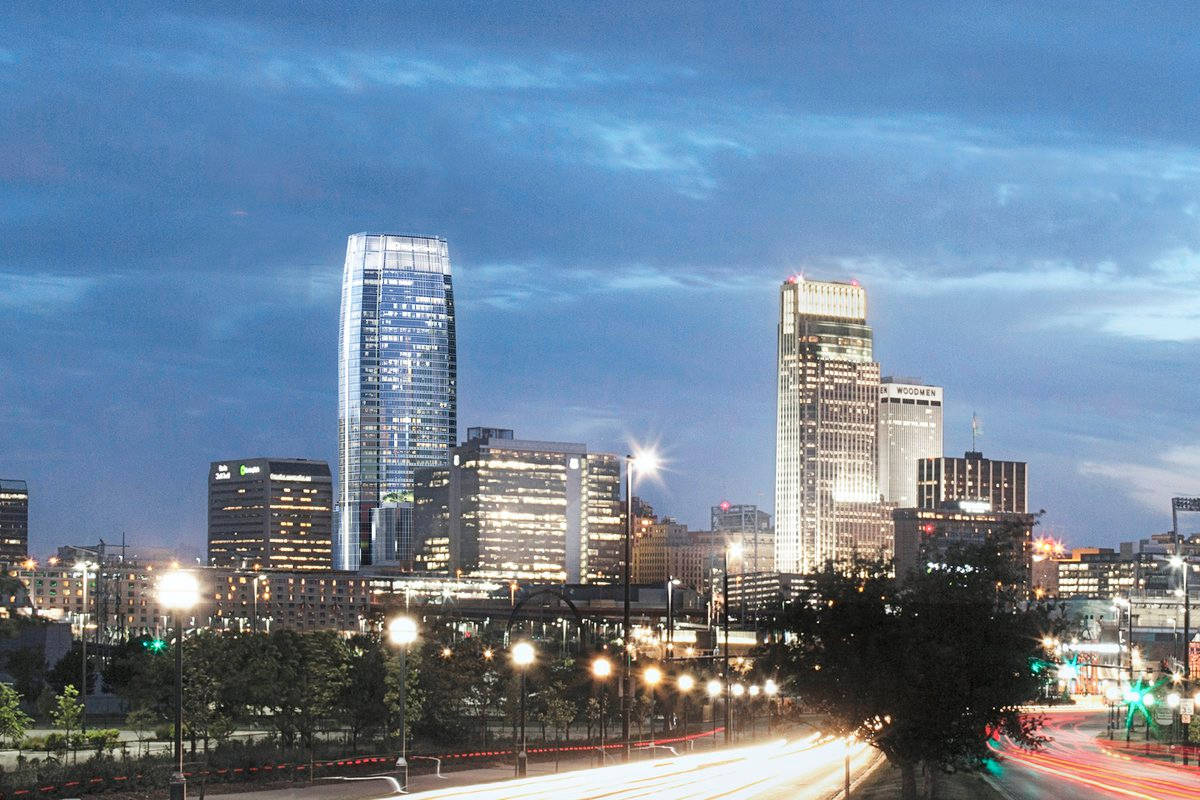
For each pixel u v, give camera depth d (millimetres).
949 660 54219
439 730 115250
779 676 57125
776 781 80938
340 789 71438
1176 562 160875
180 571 52438
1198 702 150250
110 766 74375
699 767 95688
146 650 116375
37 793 66125
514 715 124312
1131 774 104688
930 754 56438
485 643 139125
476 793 68125
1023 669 56781
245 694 95188
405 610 116875
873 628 55906
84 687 133875
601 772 85938
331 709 105875
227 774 77625
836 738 60031
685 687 130625
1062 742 164625
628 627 87250
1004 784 87312
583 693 140250
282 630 118062
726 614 121750
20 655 183500
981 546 60219
